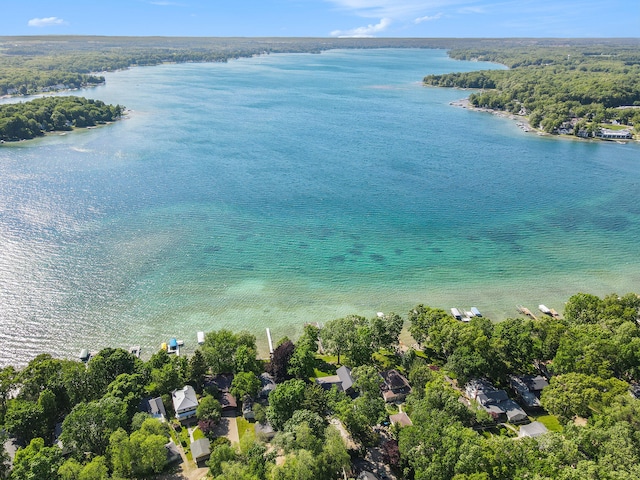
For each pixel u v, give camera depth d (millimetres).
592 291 138875
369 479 73250
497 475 66438
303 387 87750
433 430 75062
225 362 97812
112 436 74250
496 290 138500
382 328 107250
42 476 65188
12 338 109938
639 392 92500
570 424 76500
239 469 68000
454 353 100062
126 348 108875
